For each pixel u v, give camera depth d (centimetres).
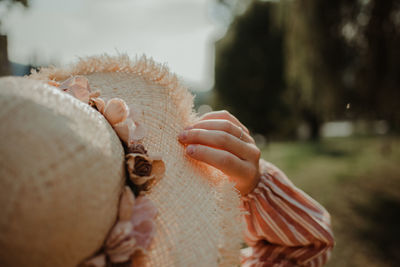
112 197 28
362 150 381
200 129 38
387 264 147
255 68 589
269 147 515
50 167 25
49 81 35
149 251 32
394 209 204
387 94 209
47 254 26
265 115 594
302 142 536
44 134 25
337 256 156
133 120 35
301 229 42
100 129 29
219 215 35
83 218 26
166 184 35
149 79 40
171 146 38
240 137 40
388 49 202
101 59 40
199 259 33
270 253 44
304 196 44
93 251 28
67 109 27
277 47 575
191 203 35
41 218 25
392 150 339
